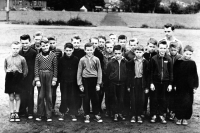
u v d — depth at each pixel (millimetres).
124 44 6215
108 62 5461
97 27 31922
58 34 22609
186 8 60844
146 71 5348
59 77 5449
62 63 5371
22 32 22969
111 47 5746
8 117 5488
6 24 32906
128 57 5895
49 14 40031
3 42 18656
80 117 5613
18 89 5242
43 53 5246
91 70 5348
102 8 85938
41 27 27844
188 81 5238
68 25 35812
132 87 5391
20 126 5004
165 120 5504
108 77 5457
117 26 36031
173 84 5441
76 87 5449
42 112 5418
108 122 5324
